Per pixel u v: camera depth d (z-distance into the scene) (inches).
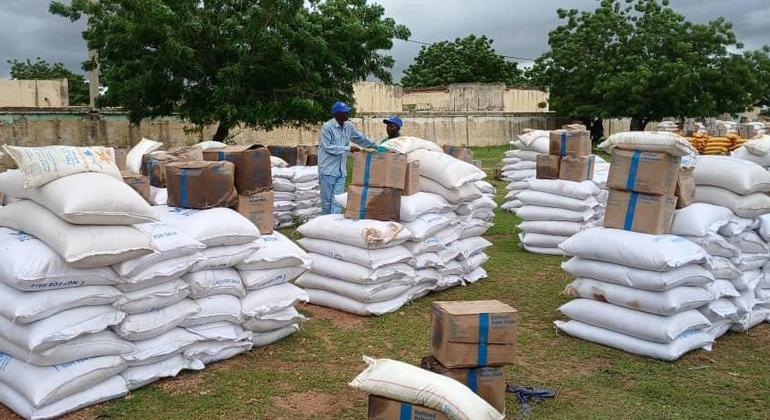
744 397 158.6
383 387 121.0
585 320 197.0
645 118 1196.5
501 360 137.9
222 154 199.2
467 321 135.4
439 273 243.4
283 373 169.2
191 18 498.9
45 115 586.2
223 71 505.0
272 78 541.3
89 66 606.2
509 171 438.9
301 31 521.7
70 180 147.9
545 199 318.0
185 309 164.7
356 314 218.8
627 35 1177.4
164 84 524.4
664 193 191.2
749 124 853.8
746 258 208.4
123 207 149.9
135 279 152.4
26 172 146.3
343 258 220.5
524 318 219.6
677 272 183.8
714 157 215.2
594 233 198.4
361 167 227.9
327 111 559.5
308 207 380.5
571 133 317.7
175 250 160.7
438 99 1333.7
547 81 1246.9
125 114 642.2
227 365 173.6
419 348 189.0
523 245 328.2
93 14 530.0
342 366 175.3
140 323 155.1
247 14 520.4
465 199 249.3
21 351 140.4
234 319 175.2
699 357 185.8
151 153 282.7
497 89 1279.5
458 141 1121.4
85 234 145.3
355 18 570.6
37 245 145.1
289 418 144.6
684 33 1168.8
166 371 161.2
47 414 137.5
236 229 176.7
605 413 148.8
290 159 387.2
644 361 181.0
